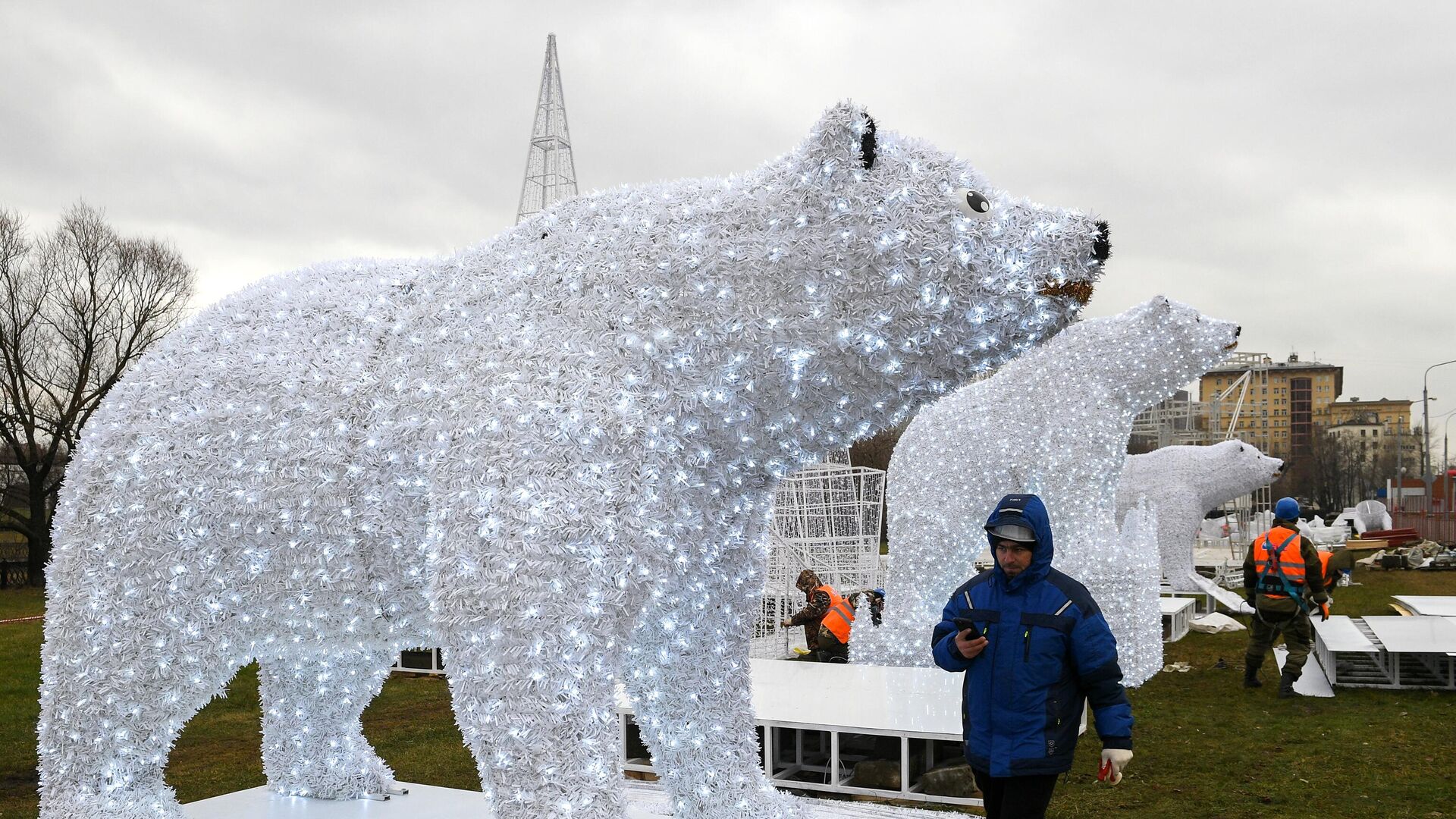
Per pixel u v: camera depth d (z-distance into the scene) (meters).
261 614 2.80
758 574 2.94
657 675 2.87
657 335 2.50
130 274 20.30
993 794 2.84
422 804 3.59
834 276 2.44
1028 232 2.45
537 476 2.33
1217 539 24.61
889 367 2.50
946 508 6.81
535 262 2.68
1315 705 6.81
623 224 2.63
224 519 2.72
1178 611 10.02
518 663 2.26
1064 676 2.75
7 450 21.73
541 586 2.27
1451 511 30.22
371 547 2.66
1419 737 5.86
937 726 4.34
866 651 6.70
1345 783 4.96
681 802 2.93
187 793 5.14
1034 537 2.78
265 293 3.03
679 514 2.53
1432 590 15.44
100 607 2.81
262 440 2.72
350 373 2.71
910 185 2.45
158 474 2.77
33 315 20.11
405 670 8.57
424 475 2.58
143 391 2.90
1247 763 5.37
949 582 6.84
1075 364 6.86
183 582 2.76
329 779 3.65
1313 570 7.16
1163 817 4.50
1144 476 13.05
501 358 2.53
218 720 7.03
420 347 2.69
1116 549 6.89
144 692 2.84
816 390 2.55
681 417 2.50
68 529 2.91
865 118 2.45
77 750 2.88
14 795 5.25
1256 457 12.73
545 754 2.24
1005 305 2.44
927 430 6.94
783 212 2.48
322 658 3.59
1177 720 6.39
